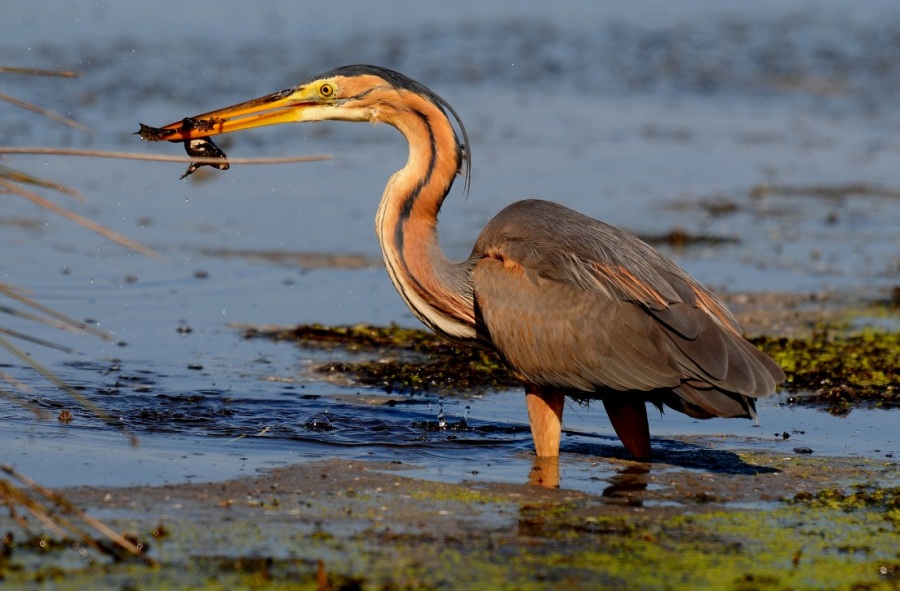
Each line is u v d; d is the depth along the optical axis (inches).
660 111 1386.6
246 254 783.1
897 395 522.0
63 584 287.9
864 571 314.0
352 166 1053.8
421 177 448.1
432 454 428.1
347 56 1489.9
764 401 517.3
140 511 341.4
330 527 335.9
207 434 437.1
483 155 1118.4
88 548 310.8
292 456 414.0
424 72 1470.2
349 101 455.2
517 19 1884.8
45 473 372.8
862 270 800.3
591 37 1775.3
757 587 300.8
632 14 1996.8
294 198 944.3
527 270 421.7
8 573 293.0
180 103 1171.9
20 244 766.5
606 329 405.7
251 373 534.9
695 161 1154.0
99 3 1722.4
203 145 465.1
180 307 652.7
